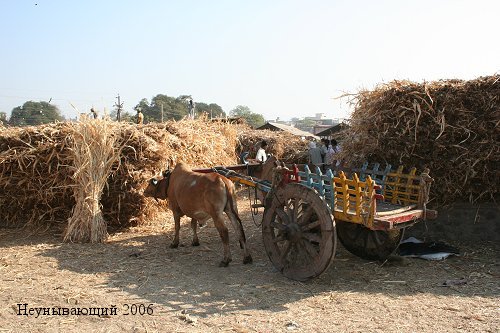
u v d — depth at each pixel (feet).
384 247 24.04
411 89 26.14
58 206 33.78
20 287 20.65
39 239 30.58
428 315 17.12
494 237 26.84
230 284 20.86
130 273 22.82
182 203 25.20
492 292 19.57
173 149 37.06
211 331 15.83
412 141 26.02
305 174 21.68
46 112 137.08
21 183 32.58
